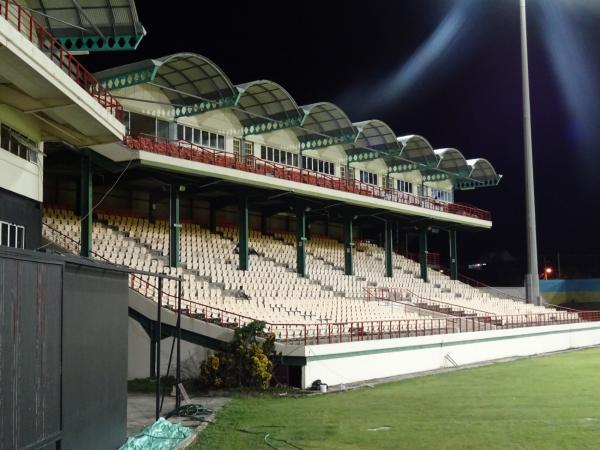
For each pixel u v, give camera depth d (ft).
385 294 114.32
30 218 51.16
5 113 46.70
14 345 21.70
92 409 30.40
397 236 150.51
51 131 53.62
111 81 72.38
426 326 95.50
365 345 68.44
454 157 140.15
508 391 57.98
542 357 96.02
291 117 97.04
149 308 64.39
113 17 55.72
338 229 145.28
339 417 45.39
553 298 169.99
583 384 62.44
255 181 89.35
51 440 24.76
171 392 56.13
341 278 114.01
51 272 25.18
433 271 147.64
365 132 118.01
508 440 37.60
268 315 76.28
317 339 64.75
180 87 84.89
